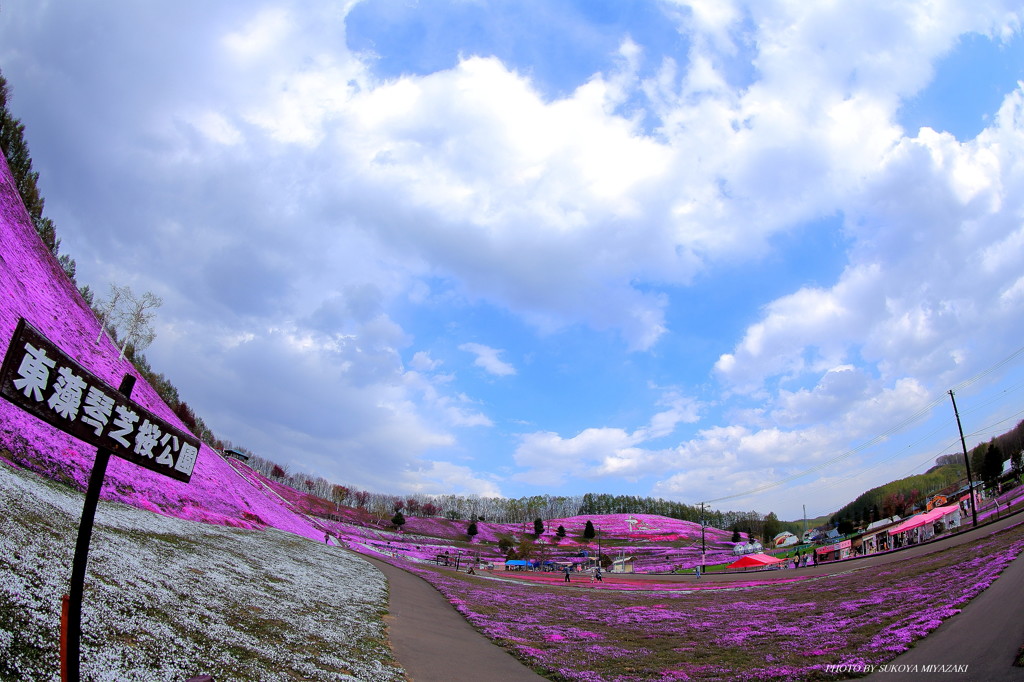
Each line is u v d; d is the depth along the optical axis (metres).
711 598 36.31
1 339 25.50
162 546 19.52
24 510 14.72
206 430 91.25
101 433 5.95
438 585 38.28
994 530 40.84
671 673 16.84
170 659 10.05
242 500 46.00
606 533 126.56
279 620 15.85
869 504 132.88
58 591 10.45
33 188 53.25
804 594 32.62
